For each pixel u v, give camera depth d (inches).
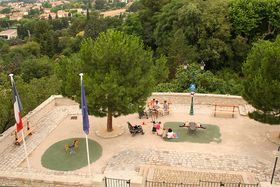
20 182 593.3
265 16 1593.3
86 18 4817.9
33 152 747.4
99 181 557.9
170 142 781.9
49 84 1379.2
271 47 706.8
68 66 794.8
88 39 797.2
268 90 673.6
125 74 758.5
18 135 814.5
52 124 897.5
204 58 1620.3
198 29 1632.6
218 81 1222.3
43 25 3924.7
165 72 1382.9
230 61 1667.1
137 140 793.6
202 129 846.5
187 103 1017.5
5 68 2381.9
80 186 571.5
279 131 828.0
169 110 959.0
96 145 772.0
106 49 739.4
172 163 689.0
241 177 633.6
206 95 1000.9
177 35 1605.6
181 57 1533.0
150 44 2167.8
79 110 987.9
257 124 876.6
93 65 767.7
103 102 729.6
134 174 644.1
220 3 1641.2
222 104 997.8
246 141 786.2
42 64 2378.2
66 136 824.3
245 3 1596.9
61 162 701.9
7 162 705.0
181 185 571.5
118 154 729.0
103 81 717.3
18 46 4330.7
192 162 693.3
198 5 1658.5
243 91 768.9
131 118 917.2
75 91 762.2
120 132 827.4
